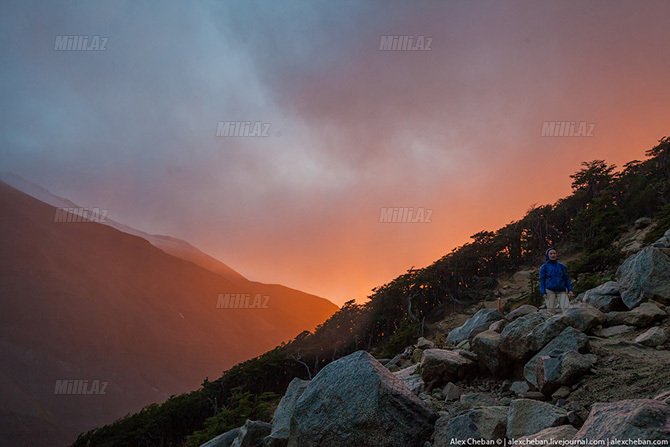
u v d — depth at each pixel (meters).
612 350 8.04
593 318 9.32
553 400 7.12
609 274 21.19
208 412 47.34
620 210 31.64
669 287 9.92
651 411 3.83
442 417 6.77
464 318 32.69
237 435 11.55
